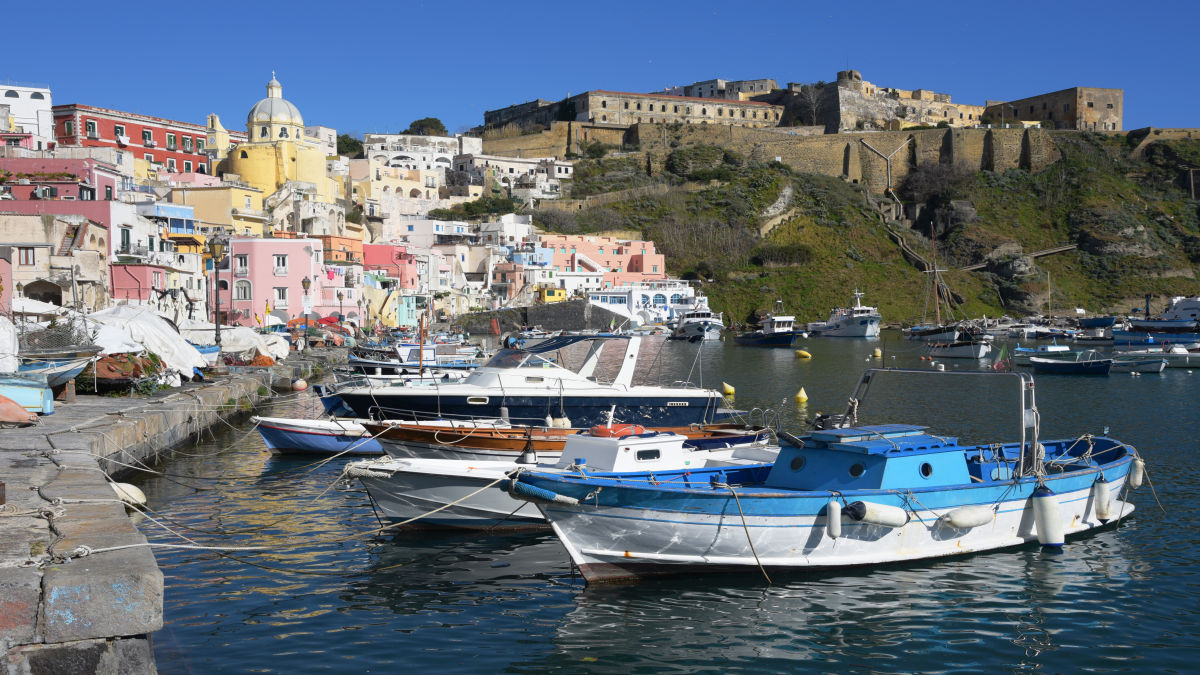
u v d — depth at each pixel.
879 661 12.57
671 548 15.29
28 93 99.25
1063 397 46.06
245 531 18.75
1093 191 157.62
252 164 111.44
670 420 25.80
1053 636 13.37
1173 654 12.77
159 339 35.47
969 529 16.62
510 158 165.62
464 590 15.31
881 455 15.97
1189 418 37.44
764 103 192.25
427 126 199.00
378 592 15.17
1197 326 87.94
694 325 104.88
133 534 10.67
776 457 17.77
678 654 12.79
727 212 152.25
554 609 14.45
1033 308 133.38
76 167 64.56
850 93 186.75
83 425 22.52
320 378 48.50
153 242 61.12
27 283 46.50
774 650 12.93
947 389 50.53
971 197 159.88
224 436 31.02
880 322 124.69
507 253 128.62
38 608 8.46
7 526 11.16
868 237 149.25
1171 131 168.00
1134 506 20.33
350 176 141.38
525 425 24.34
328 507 20.91
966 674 12.17
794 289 136.00
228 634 13.22
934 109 195.50
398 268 103.75
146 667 8.81
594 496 15.16
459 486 17.91
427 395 25.23
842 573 15.82
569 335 26.83
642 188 159.75
